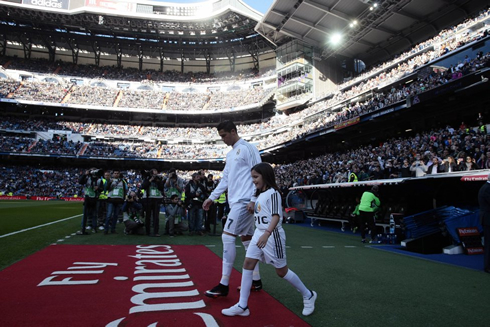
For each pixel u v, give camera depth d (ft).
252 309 10.23
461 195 28.96
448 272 16.53
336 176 51.96
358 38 99.76
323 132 80.12
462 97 55.98
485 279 15.11
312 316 9.76
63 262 15.88
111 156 131.13
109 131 144.36
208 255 19.45
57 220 37.40
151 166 146.10
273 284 13.47
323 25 99.04
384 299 11.69
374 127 75.51
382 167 49.55
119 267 15.29
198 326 8.54
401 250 23.56
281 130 124.98
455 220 23.16
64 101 139.33
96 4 139.23
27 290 11.22
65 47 161.89
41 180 120.98
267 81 150.41
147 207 28.45
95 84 155.84
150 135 147.64
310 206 51.19
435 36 83.56
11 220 35.01
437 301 11.59
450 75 53.21
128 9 141.59
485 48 57.77
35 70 151.02
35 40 157.28
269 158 122.01
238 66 172.45
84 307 9.72
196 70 176.35
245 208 11.89
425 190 29.45
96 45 163.84
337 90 106.63
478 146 39.17
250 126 144.77
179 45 163.43
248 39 154.92
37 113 144.66
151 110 146.92
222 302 10.79
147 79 165.78
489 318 9.95
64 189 119.65
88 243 22.43
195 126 159.94
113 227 29.12
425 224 23.73
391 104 59.98
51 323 8.43
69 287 11.76
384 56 106.22
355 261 19.02
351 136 84.23
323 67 118.52
